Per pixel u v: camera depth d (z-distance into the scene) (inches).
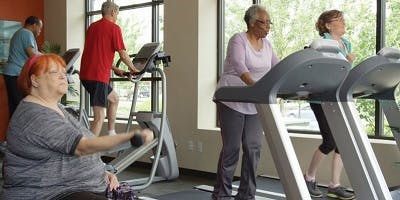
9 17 284.0
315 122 184.1
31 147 80.0
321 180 170.9
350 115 85.9
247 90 76.7
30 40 221.3
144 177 208.5
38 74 83.0
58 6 291.4
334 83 81.0
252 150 133.2
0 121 277.7
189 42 213.3
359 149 85.2
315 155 146.6
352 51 175.2
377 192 83.7
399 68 88.4
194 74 211.5
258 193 156.1
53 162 82.5
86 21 293.1
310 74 74.6
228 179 135.6
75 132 79.7
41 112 81.0
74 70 201.2
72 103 274.2
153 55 171.2
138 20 258.4
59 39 291.6
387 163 155.0
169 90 222.5
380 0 165.3
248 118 132.0
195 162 212.2
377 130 167.6
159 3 245.6
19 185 82.2
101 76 174.6
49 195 82.1
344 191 146.4
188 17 213.3
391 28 163.9
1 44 279.3
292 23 193.3
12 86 222.7
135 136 76.9
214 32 215.3
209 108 214.2
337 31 139.6
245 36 129.3
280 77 72.0
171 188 185.0
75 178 84.9
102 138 78.2
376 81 90.8
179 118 218.7
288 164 72.9
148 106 246.2
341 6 177.8
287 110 193.3
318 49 74.4
